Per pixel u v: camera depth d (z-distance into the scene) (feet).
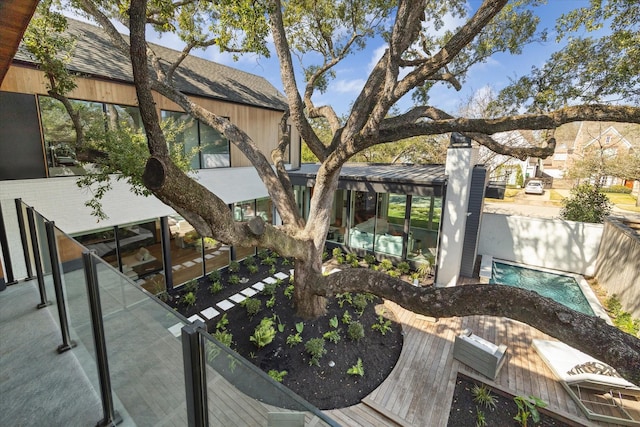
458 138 31.71
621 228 30.19
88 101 24.04
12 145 20.68
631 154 63.62
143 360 6.97
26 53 20.57
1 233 17.24
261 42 16.65
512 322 26.32
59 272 11.39
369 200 40.93
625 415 16.61
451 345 23.27
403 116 22.63
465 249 36.52
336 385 19.07
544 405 16.79
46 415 8.97
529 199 86.28
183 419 6.08
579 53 20.15
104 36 31.86
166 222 30.66
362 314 26.45
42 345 12.02
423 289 13.93
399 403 17.71
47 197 22.34
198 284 33.24
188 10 21.79
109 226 26.17
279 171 26.61
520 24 21.57
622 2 17.38
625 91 19.26
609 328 9.15
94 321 8.80
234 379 5.10
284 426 4.66
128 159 18.57
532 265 40.88
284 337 22.94
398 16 13.75
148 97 10.05
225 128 24.09
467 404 18.02
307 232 23.90
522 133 73.26
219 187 36.06
